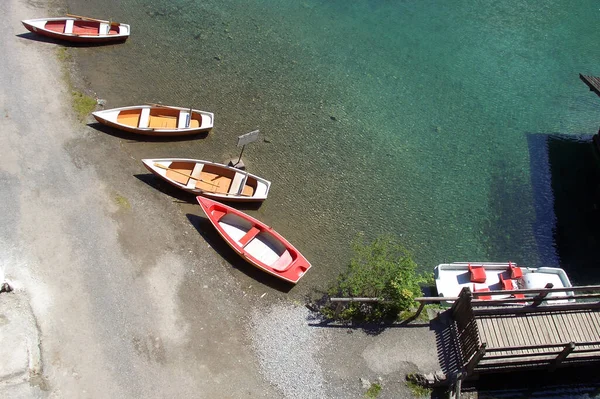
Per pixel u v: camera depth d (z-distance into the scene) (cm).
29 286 1969
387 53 3297
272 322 2038
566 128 2991
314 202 2486
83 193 2294
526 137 2922
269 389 1866
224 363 1900
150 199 2339
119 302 1986
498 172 2739
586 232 2530
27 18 3045
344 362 1952
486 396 1933
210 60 3047
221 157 2584
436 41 3419
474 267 2208
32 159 2370
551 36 3553
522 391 1962
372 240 2383
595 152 2875
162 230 2242
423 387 1919
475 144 2858
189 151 2580
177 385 1820
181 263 2150
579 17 3719
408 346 2008
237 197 2339
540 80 3253
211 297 2072
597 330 2009
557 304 2027
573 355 1930
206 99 2841
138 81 2858
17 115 2531
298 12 3466
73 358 1822
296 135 2752
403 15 3581
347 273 2239
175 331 1948
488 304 1955
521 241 2470
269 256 2219
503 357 1881
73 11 3181
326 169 2628
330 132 2798
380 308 2080
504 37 3506
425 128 2902
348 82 3078
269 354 1948
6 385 1717
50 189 2278
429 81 3161
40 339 1847
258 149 2652
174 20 3244
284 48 3206
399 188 2608
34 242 2095
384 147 2778
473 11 3681
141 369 1836
